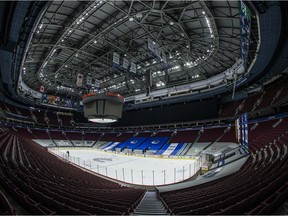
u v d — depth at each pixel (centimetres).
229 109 3803
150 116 4950
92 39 2647
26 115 4966
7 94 4175
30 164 1247
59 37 2555
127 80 3544
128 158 3453
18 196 574
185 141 3856
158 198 1215
